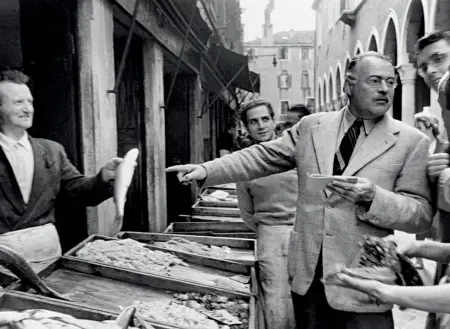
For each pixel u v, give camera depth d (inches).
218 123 662.5
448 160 91.6
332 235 94.9
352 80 93.5
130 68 246.4
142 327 81.8
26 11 164.1
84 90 165.9
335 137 97.6
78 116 166.7
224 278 128.6
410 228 90.4
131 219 253.1
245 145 194.1
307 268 98.4
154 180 250.7
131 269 119.8
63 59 164.6
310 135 101.6
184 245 163.5
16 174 113.2
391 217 87.9
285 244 140.9
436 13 361.7
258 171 108.6
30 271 95.4
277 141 109.6
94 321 77.2
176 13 240.7
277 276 137.9
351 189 87.3
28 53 165.9
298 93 2089.1
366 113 93.7
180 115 382.3
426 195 93.0
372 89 90.3
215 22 532.1
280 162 108.3
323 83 1200.2
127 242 149.3
